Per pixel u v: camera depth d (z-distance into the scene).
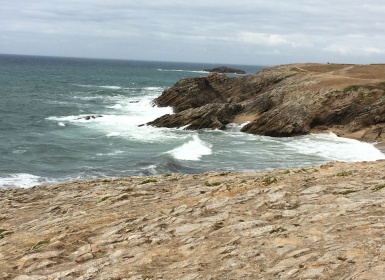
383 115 46.03
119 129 46.75
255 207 12.59
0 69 168.12
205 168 30.39
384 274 7.04
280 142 41.19
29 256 10.52
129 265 9.31
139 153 35.19
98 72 196.12
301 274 7.69
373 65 81.06
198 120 47.88
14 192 20.31
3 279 9.29
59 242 11.27
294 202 12.68
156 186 17.70
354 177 15.55
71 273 9.19
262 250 9.13
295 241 9.37
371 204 11.38
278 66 87.00
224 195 14.61
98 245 10.81
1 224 14.37
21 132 44.22
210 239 10.32
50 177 28.09
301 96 51.06
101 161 32.50
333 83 54.06
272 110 47.25
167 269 8.88
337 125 47.31
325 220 10.56
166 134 44.16
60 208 15.62
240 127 48.03
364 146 39.41
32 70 179.38
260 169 29.95
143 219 12.64
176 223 11.88
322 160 33.06
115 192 17.27
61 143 38.75
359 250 8.24
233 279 7.91
